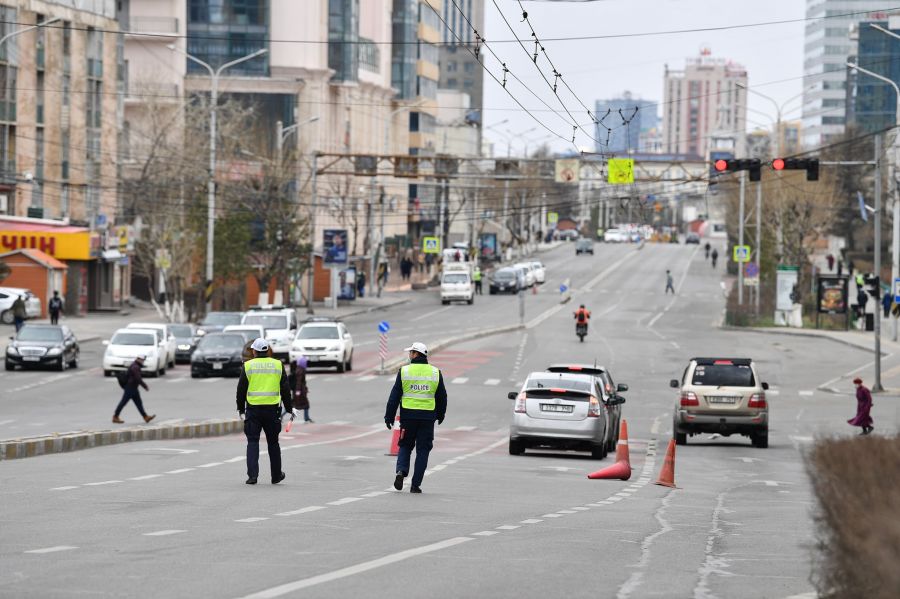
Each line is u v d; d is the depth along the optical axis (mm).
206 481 46562
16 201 185625
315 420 88562
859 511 16203
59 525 32531
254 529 32188
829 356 152750
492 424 90062
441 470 55969
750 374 76875
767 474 60781
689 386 76750
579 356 148000
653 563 28234
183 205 183250
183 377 119875
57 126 191875
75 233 182000
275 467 46062
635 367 138000
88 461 55875
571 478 54562
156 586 23078
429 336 169875
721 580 25859
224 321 142625
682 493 49625
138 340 119500
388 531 32500
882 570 15648
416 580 24406
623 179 125562
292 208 197250
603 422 65625
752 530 36344
